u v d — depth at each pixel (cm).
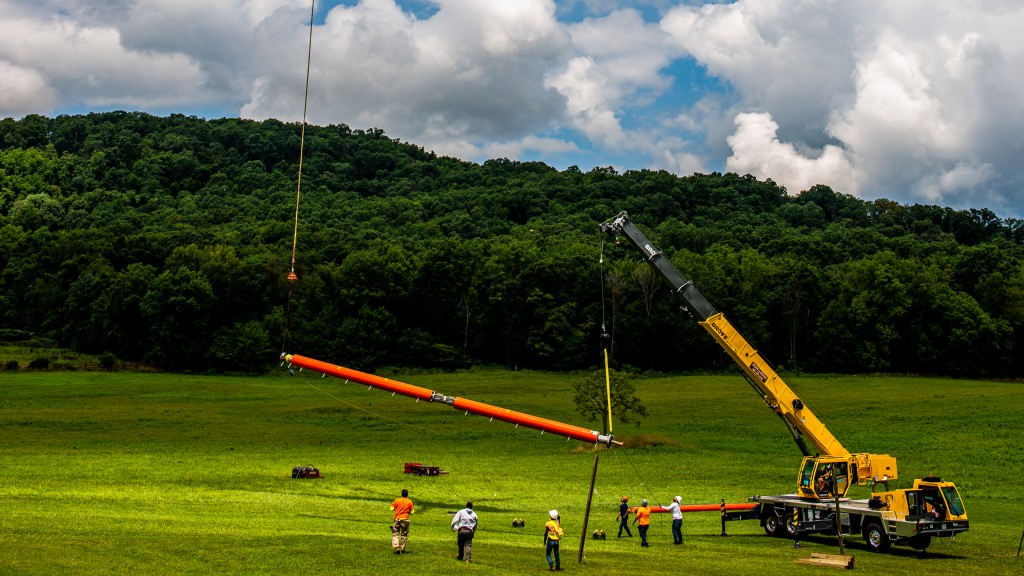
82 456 6819
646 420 10194
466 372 16338
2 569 2636
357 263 17550
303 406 11369
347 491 5391
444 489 5700
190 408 10831
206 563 2884
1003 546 4016
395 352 16725
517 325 17100
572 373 16162
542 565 3131
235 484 5503
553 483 6131
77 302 16650
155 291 15638
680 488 5991
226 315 16912
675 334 16525
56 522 3506
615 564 3209
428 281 17800
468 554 3041
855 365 15900
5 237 19650
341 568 2872
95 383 13025
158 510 4125
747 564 3338
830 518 4050
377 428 9512
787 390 4400
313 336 16712
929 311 15950
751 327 16588
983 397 11125
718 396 12512
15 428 8638
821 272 17512
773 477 6500
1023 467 6981
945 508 3850
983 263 17288
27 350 15738
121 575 2652
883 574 3186
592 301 17562
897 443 8144
